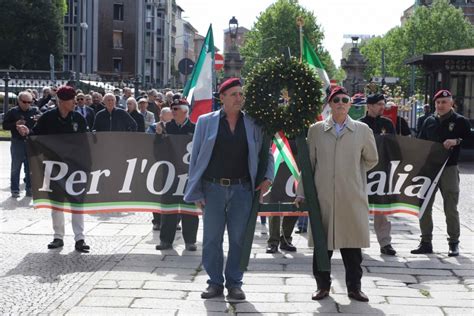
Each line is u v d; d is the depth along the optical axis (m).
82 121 9.12
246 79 6.61
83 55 72.81
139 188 8.88
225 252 8.66
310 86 6.50
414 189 8.75
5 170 18.11
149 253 8.56
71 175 8.80
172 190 8.80
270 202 8.67
